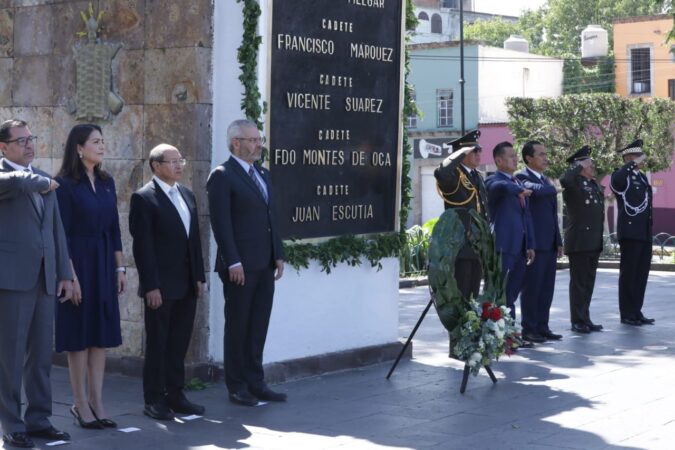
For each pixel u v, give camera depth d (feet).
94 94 29.73
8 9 31.83
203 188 28.22
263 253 25.86
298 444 21.95
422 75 132.46
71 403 25.81
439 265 27.61
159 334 24.26
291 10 28.76
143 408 25.30
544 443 21.80
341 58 30.40
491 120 131.54
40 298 21.81
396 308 32.76
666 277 64.28
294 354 29.37
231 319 25.89
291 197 29.09
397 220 32.42
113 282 23.36
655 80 137.90
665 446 21.45
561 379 29.14
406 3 32.65
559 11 203.31
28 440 21.61
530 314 35.96
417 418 24.32
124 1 29.48
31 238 21.43
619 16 197.88
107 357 29.58
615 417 24.21
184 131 28.35
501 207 34.32
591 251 38.17
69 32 30.68
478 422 23.85
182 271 24.44
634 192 40.52
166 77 28.68
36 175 20.83
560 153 95.55
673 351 34.12
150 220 24.09
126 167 29.45
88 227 22.95
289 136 28.94
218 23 28.25
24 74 31.63
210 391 27.30
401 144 32.48
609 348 34.76
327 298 30.32
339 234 30.58
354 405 25.81
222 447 21.76
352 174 30.96
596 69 142.82
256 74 27.81
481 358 27.25
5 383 21.53
